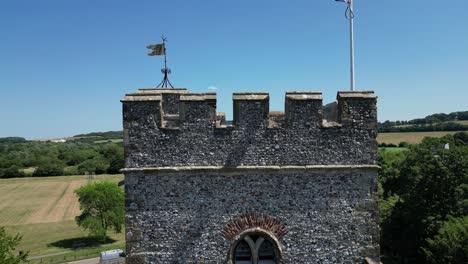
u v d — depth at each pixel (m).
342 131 11.63
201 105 11.55
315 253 11.48
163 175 11.52
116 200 67.88
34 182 109.00
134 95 11.70
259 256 11.69
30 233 67.94
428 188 41.75
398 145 95.06
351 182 11.60
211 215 11.51
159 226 11.45
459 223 33.28
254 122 11.59
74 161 136.25
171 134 11.52
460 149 42.00
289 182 11.57
